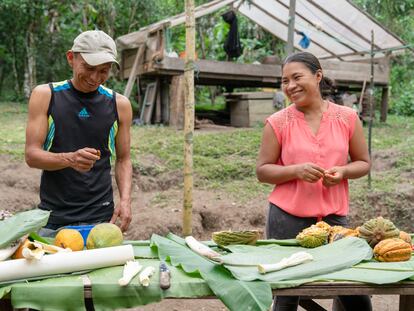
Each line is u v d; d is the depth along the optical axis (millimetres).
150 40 10016
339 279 2078
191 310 4355
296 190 2945
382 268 2203
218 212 6312
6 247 2145
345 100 11336
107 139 3020
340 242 2475
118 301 1970
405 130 11141
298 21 11570
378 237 2488
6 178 7062
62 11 14438
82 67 2783
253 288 1996
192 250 2365
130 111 3113
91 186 2984
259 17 12039
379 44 11664
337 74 11688
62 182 2951
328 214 2943
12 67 15930
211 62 10508
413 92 15609
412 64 16438
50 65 14961
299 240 2609
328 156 2939
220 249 2605
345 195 3039
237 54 11938
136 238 5645
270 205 3080
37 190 6988
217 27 13898
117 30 14453
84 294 1976
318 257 2342
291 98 2977
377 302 4625
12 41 14945
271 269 2148
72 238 2301
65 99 2908
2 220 2318
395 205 6531
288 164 2982
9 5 13484
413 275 2094
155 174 7547
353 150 3070
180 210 6289
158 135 9266
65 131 2918
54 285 1949
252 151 8516
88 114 2941
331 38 11781
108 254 2145
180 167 7754
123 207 2996
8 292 1938
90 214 2980
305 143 2945
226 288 1989
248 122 10727
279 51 15383
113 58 2779
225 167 7711
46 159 2738
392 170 7855
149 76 10805
